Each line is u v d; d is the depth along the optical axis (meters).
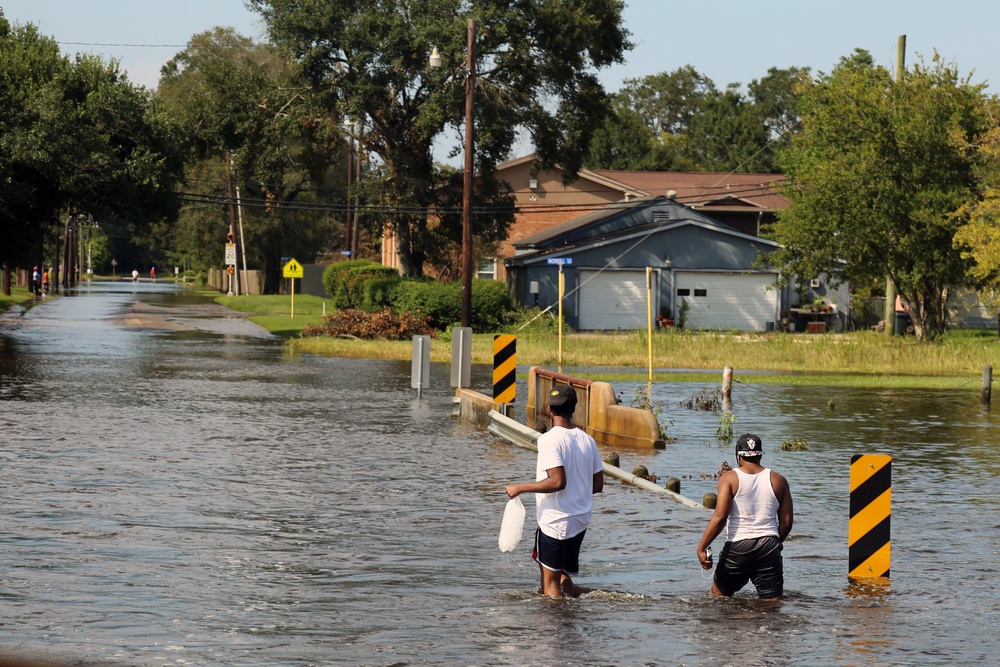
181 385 38.19
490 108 84.38
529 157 111.81
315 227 158.62
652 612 12.22
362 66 84.75
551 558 12.68
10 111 59.75
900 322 75.69
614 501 19.20
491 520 17.36
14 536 15.27
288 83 90.06
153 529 15.98
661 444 26.20
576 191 112.56
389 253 129.75
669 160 164.12
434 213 88.00
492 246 106.56
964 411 34.62
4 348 53.19
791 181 70.31
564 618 11.90
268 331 71.12
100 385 37.44
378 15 83.69
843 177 61.75
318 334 65.88
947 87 62.25
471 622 11.68
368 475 21.28
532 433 24.00
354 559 14.60
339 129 90.19
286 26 83.88
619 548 15.62
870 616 12.23
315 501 18.55
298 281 154.12
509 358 31.08
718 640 11.15
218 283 173.75
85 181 61.22
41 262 121.69
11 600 12.05
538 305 79.31
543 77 89.44
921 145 61.19
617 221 85.38
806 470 23.05
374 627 11.41
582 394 29.56
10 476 19.92
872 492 14.12
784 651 10.80
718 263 81.44
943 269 61.66
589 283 79.88
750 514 12.77
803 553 15.55
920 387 42.72
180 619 11.52
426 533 16.33
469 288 55.75
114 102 63.03
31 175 61.91
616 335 64.75
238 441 25.36
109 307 99.62
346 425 28.91
